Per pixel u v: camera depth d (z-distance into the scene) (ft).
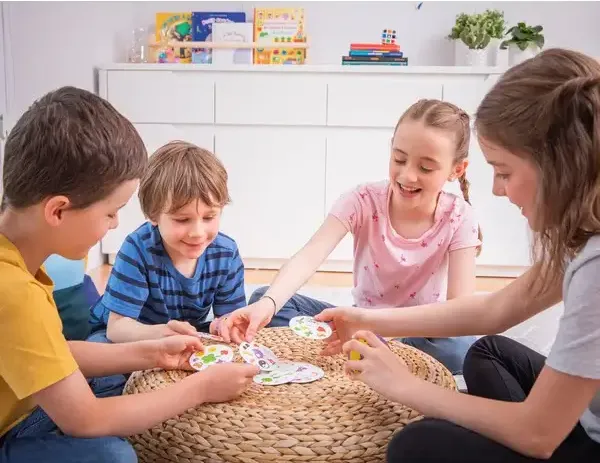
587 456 2.78
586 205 2.53
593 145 2.49
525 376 3.55
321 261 4.87
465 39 9.78
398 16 10.50
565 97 2.54
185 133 9.64
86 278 5.84
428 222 5.06
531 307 3.54
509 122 2.69
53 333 2.77
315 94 9.47
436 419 2.89
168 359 3.74
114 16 10.41
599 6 10.31
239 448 3.10
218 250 4.82
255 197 9.78
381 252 5.11
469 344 5.06
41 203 2.77
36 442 2.97
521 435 2.64
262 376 3.69
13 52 9.50
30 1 9.44
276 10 10.14
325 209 9.77
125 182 2.90
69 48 9.64
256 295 5.57
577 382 2.54
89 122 2.77
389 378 3.08
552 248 2.71
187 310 4.77
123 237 9.80
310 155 9.64
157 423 3.06
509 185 2.82
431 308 3.87
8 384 2.79
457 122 4.56
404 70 9.35
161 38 10.25
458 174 4.83
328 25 10.54
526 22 10.45
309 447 3.09
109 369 3.61
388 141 9.55
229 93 9.50
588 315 2.51
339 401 3.41
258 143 9.64
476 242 5.03
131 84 9.52
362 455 3.11
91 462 2.90
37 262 2.97
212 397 3.29
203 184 4.20
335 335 4.07
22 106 9.58
